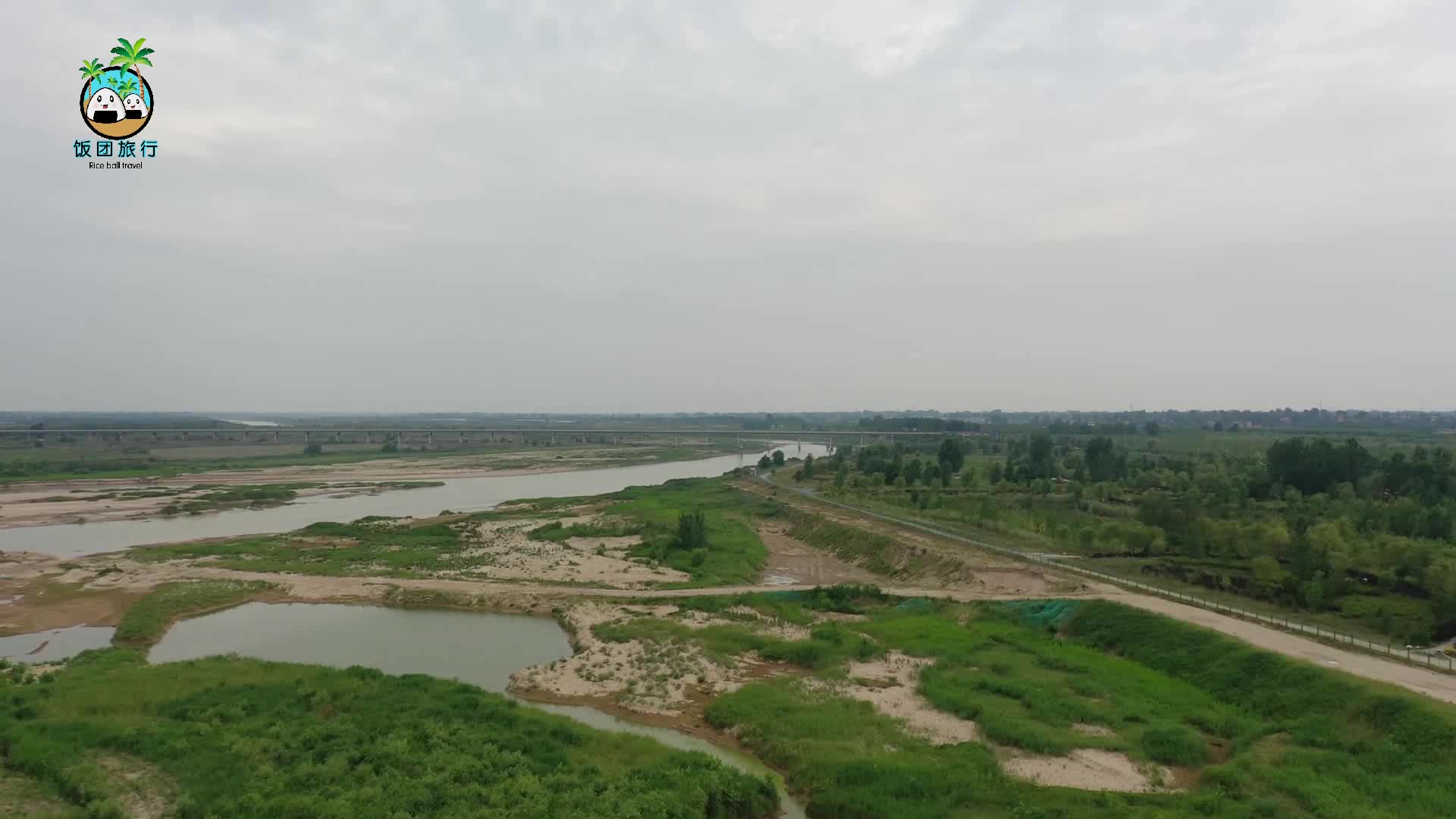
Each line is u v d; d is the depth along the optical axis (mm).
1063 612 60406
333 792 31469
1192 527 78438
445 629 62062
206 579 74188
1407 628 50125
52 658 54031
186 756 34469
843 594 69312
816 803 33750
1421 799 30250
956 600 66812
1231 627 51875
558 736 38688
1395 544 63750
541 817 30031
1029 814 30875
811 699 45094
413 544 97000
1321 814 29984
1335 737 36594
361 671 47094
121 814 29078
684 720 43688
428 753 35719
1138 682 46625
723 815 32531
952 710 43469
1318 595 57250
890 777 34594
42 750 33656
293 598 70250
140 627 59375
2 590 71000
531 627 62719
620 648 55031
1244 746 37094
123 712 39500
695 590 72312
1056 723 40562
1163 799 32312
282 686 43875
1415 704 36156
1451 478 96625
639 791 32719
